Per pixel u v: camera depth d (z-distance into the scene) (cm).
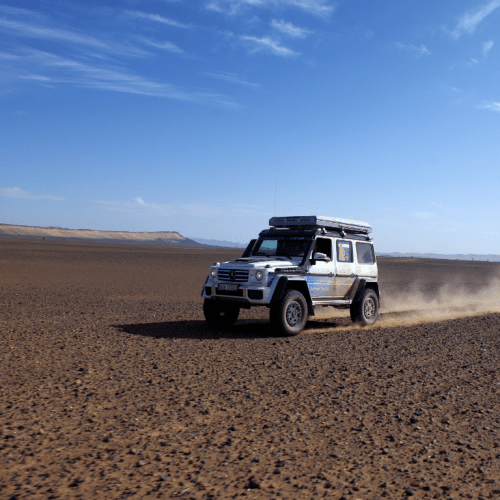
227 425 454
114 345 826
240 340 923
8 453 375
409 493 327
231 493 323
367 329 1122
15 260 3669
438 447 411
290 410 504
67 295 1758
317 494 325
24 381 581
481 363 757
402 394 572
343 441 421
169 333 982
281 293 961
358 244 1208
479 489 337
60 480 335
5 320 1083
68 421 451
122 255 5209
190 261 4753
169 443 406
